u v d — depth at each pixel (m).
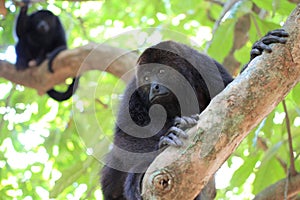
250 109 5.03
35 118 13.63
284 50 5.20
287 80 5.17
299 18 5.28
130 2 14.34
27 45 15.99
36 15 16.33
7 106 12.47
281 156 9.70
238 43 10.95
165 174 4.82
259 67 5.16
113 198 7.45
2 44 14.22
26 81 12.80
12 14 13.40
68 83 14.67
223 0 12.80
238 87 5.07
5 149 14.01
